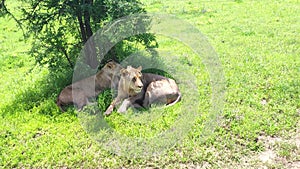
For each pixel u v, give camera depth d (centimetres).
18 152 526
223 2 1426
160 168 485
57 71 728
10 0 1352
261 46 904
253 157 495
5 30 1237
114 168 490
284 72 732
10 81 790
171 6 1391
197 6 1377
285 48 877
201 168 480
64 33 734
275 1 1389
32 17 698
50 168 495
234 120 568
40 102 659
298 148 504
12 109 645
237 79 705
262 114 581
